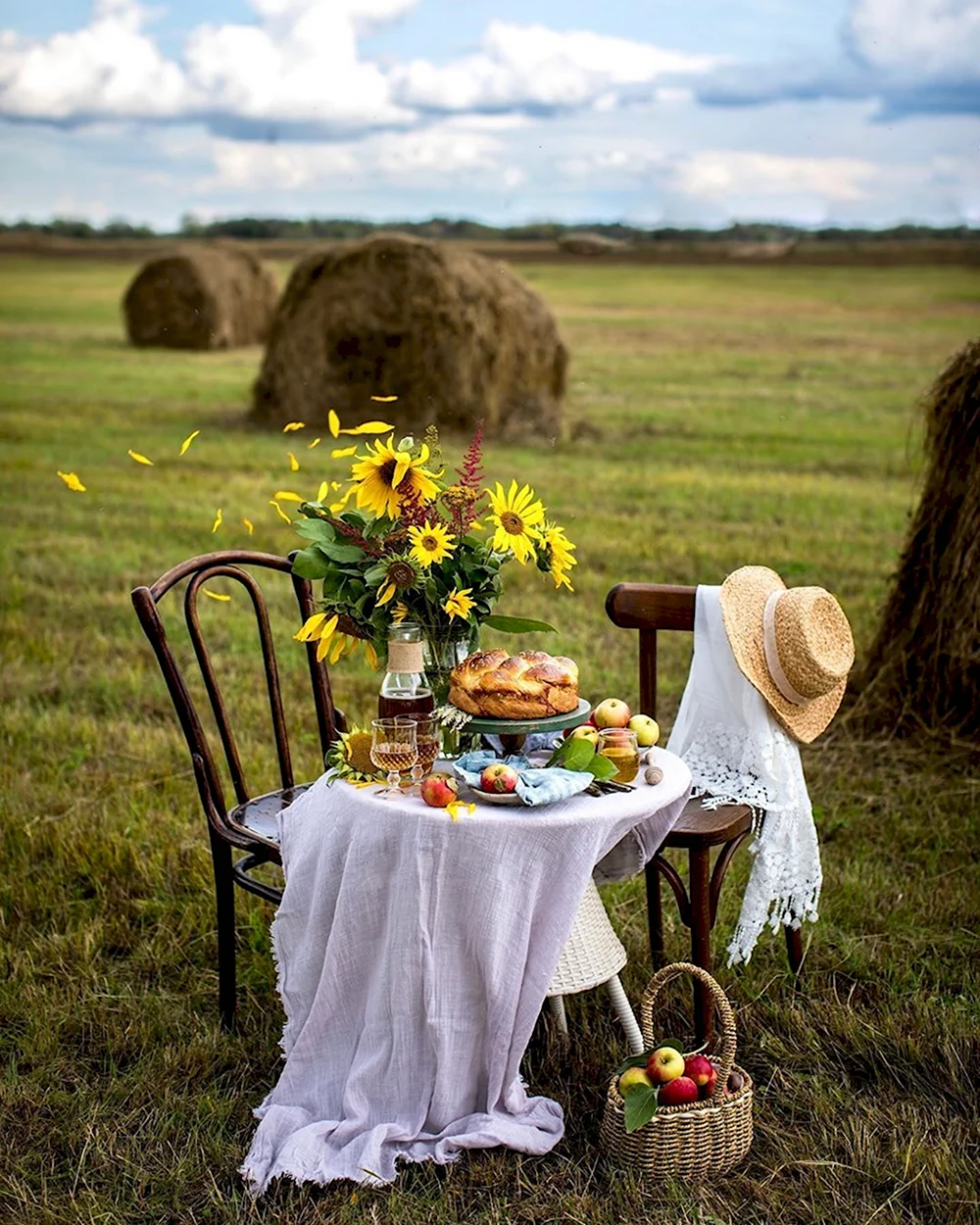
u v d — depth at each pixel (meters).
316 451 14.37
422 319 15.41
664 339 27.58
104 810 5.36
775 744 4.05
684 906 3.73
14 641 7.66
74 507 11.47
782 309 35.66
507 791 3.29
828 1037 3.89
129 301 26.97
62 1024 3.96
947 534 6.06
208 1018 4.03
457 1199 3.21
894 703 6.26
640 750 3.74
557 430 15.70
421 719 3.40
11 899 4.73
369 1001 3.42
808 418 16.70
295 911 3.53
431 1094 3.36
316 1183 3.22
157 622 3.83
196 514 11.09
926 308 35.59
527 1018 3.33
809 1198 3.21
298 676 7.09
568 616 8.09
